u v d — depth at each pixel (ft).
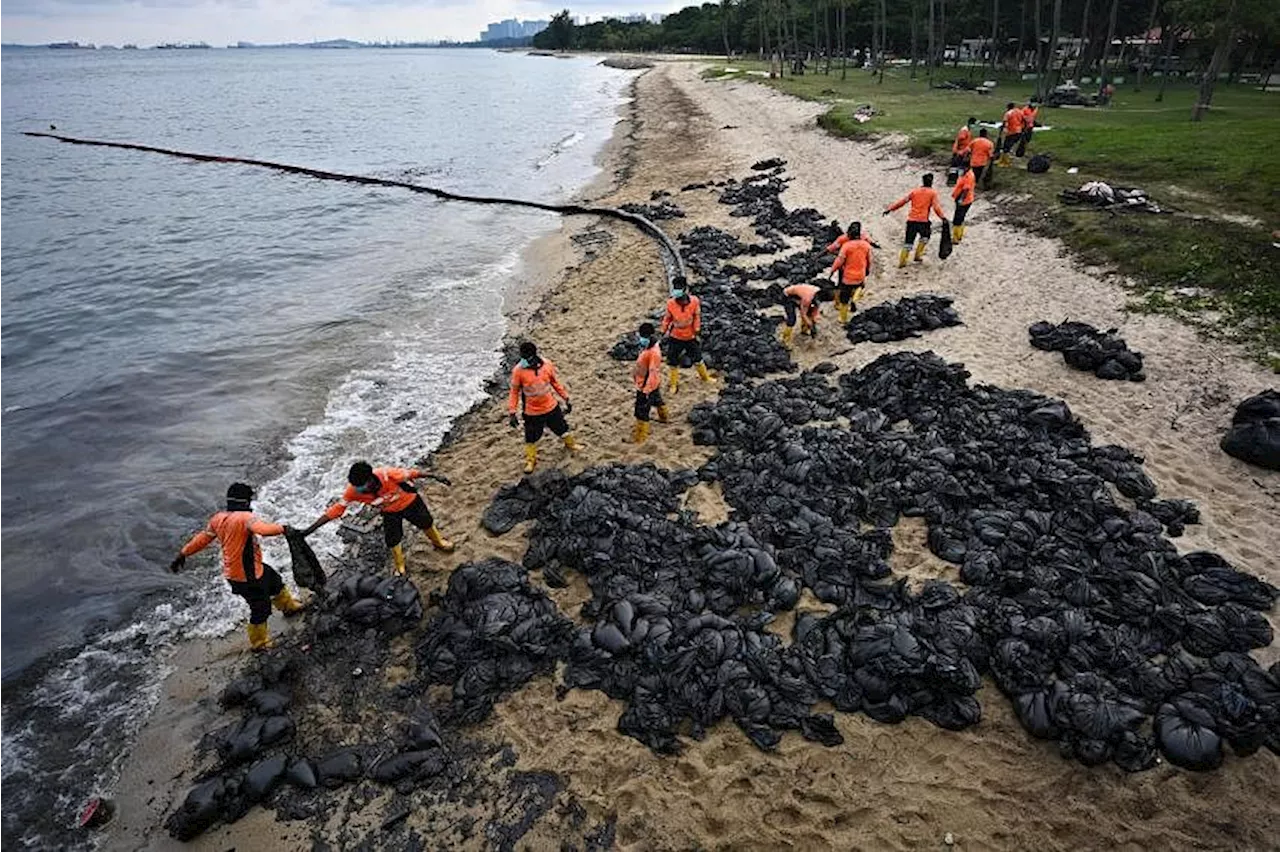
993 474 34.12
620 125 186.39
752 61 351.87
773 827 21.42
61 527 37.58
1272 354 41.34
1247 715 22.25
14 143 178.19
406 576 32.73
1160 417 38.17
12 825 23.48
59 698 27.96
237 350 57.47
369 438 44.57
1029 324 49.85
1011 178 77.46
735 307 56.54
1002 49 245.86
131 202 111.75
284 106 276.21
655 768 23.30
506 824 22.29
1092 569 28.37
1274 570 28.40
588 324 59.21
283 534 28.68
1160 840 20.22
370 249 84.99
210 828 22.90
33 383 53.11
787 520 32.42
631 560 30.58
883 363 44.45
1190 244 54.03
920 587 28.99
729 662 25.48
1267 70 184.55
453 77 453.58
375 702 26.71
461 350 56.49
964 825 21.04
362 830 22.48
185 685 28.40
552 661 27.35
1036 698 23.52
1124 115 120.88
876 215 77.71
